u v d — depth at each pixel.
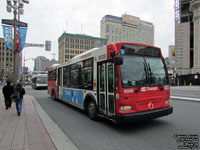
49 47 17.08
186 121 6.40
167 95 5.90
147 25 138.00
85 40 98.69
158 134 4.98
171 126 5.77
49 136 4.80
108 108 5.55
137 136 4.85
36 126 5.69
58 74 11.92
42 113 8.23
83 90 7.52
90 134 5.08
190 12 66.38
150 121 6.46
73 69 8.89
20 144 4.10
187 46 65.31
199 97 14.44
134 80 5.14
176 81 46.59
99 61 6.14
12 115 7.45
